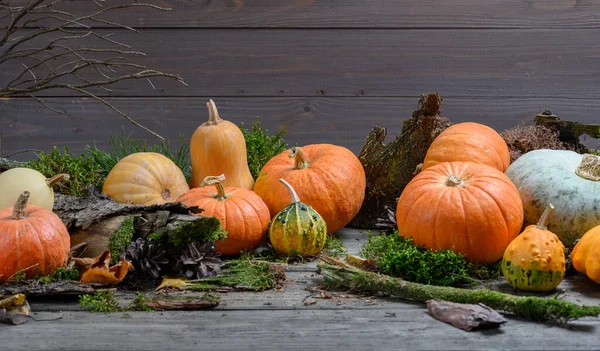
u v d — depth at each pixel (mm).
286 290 2545
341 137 3410
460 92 3410
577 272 2633
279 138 3154
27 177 2650
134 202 2850
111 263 2578
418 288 2471
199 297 2473
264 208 2764
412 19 3395
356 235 2951
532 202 2744
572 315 2355
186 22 3365
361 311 2441
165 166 2889
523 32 3408
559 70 3416
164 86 3377
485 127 2928
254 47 3383
